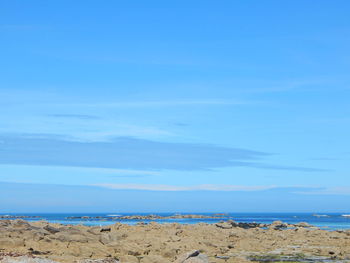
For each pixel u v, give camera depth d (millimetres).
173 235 68375
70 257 44000
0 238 50188
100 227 66938
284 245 67625
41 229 57594
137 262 45000
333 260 52000
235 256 54750
